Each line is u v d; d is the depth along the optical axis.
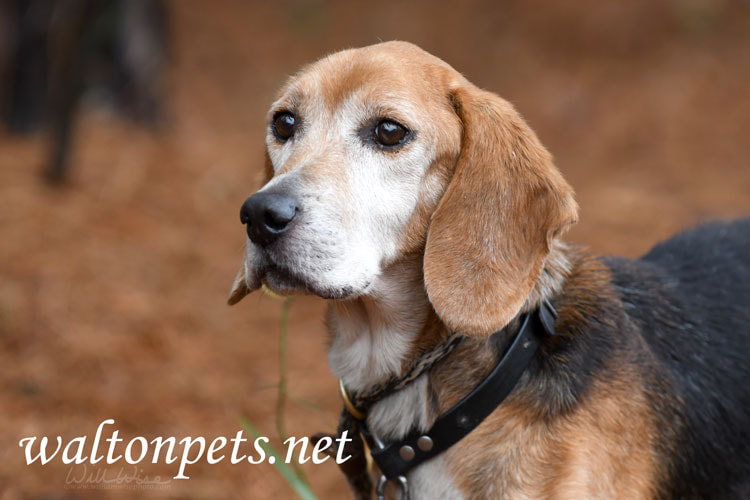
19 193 12.13
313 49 21.94
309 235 4.45
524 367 4.55
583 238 11.90
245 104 19.16
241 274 5.26
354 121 4.75
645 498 4.64
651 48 19.33
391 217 4.68
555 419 4.46
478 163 4.62
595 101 17.81
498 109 4.71
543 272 4.76
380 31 22.20
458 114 4.76
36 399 8.16
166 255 11.31
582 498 4.36
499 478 4.46
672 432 4.79
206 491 7.07
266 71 20.81
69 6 14.16
